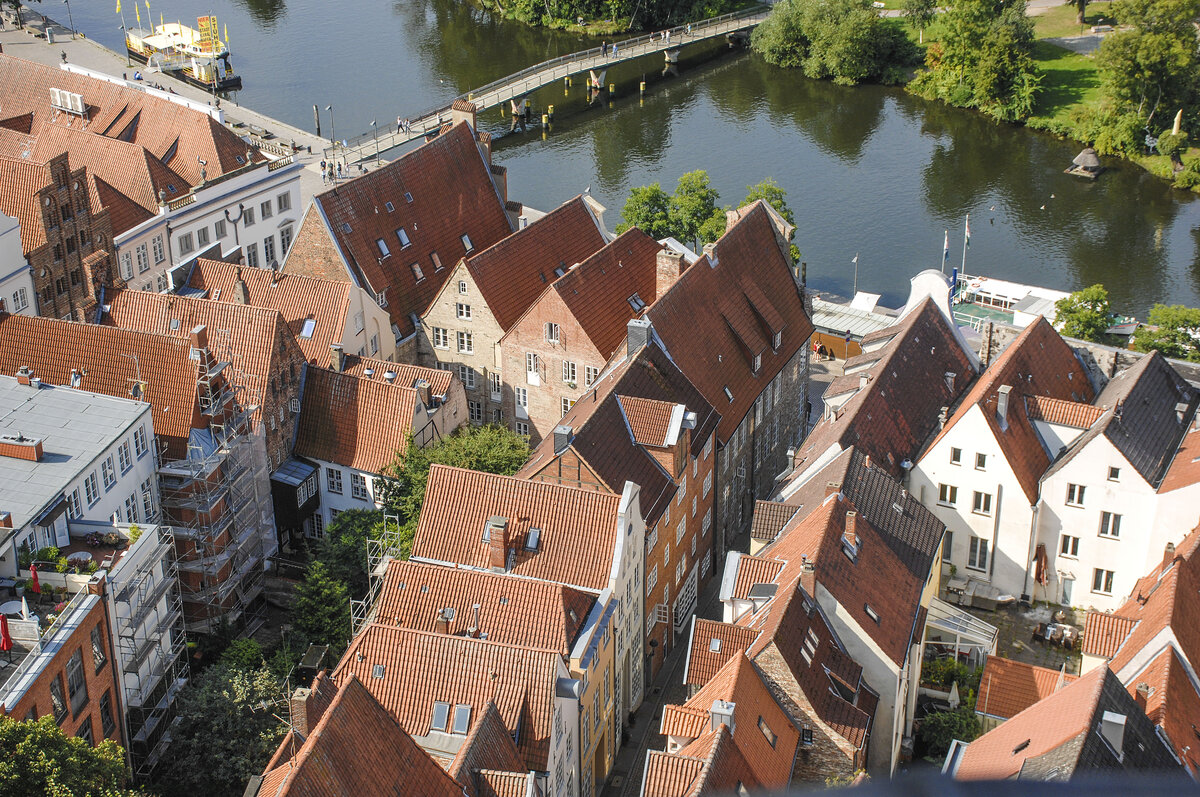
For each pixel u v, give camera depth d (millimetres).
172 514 102875
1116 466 102375
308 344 121625
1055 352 116625
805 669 78812
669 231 162250
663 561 102375
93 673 81688
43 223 130375
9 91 176250
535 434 126750
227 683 89438
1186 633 82562
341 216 128875
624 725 97375
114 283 120125
